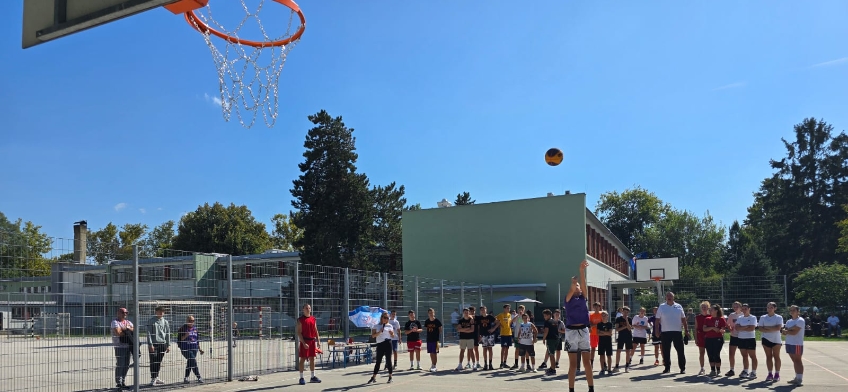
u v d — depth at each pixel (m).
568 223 42.16
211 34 9.48
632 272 70.06
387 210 58.31
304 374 17.84
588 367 10.22
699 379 15.87
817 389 14.02
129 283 14.42
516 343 18.80
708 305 16.84
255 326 18.02
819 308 40.16
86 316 13.31
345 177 50.62
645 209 89.75
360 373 18.08
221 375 16.80
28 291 12.13
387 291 24.62
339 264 49.94
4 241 11.77
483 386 15.02
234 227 66.94
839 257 58.16
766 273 55.69
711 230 85.25
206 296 16.34
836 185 60.34
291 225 79.94
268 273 18.41
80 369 13.09
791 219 61.47
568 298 10.38
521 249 43.12
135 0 4.48
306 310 15.95
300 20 9.02
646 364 19.75
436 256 45.41
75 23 4.74
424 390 14.45
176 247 67.44
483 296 39.88
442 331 29.11
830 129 62.25
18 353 11.88
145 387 14.92
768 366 15.45
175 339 16.88
